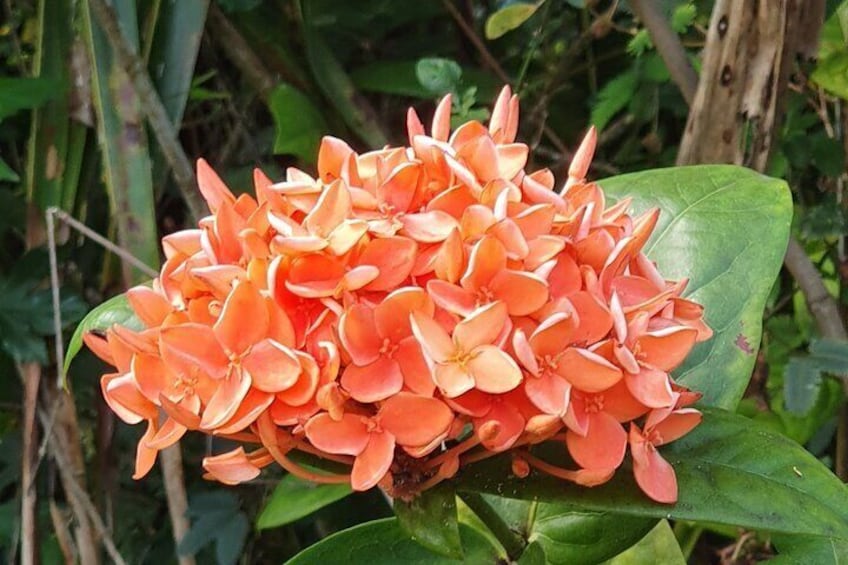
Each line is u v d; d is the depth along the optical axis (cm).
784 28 48
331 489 56
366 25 68
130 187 54
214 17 63
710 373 42
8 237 66
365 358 34
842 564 48
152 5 55
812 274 52
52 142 58
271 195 38
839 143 59
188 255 39
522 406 34
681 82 51
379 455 34
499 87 69
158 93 56
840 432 59
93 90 56
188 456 67
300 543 70
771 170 59
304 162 65
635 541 40
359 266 35
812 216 58
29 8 63
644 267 38
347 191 36
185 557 61
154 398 36
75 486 61
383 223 36
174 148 53
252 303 35
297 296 35
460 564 41
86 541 61
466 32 70
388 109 71
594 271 36
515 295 35
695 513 35
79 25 56
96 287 64
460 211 36
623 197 45
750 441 37
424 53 71
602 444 35
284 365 34
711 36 49
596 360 34
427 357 34
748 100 49
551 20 69
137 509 67
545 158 73
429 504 36
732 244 43
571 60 68
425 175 37
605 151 71
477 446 37
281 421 35
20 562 64
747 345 42
